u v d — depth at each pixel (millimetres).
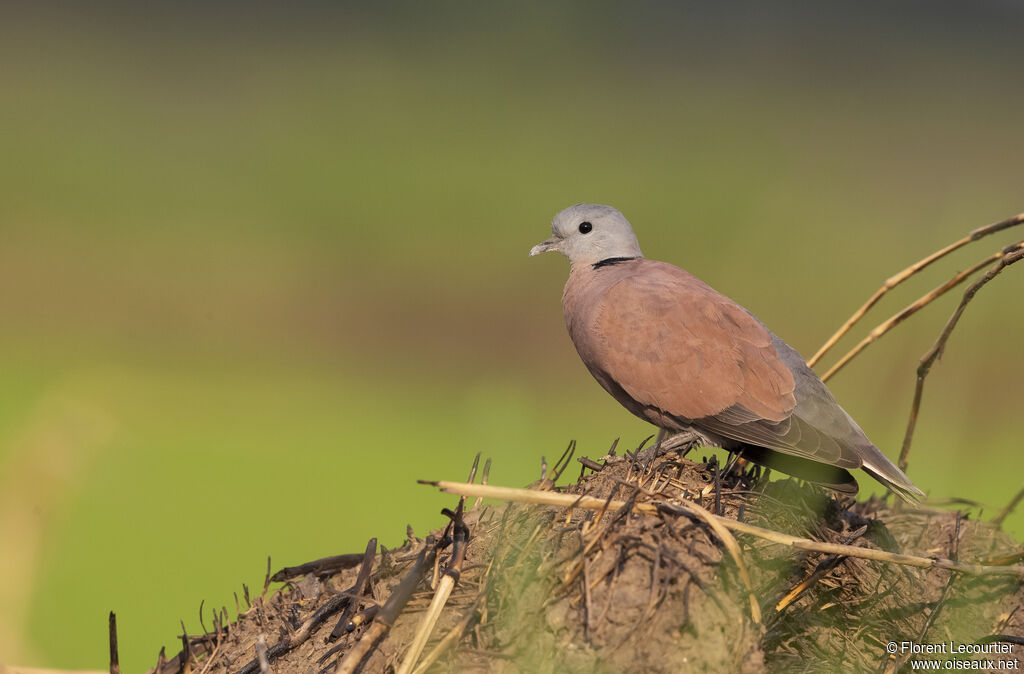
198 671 4773
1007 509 5719
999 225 5664
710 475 5105
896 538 5605
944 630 4816
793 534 4730
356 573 5008
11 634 5062
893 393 10117
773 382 6070
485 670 4156
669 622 4074
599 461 5156
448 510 4492
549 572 4258
